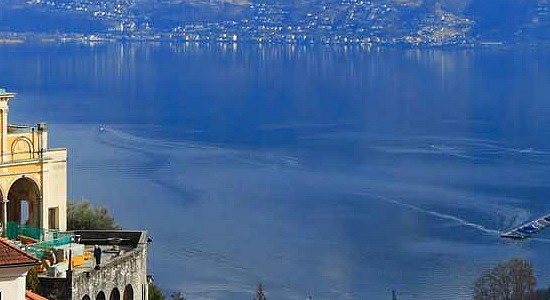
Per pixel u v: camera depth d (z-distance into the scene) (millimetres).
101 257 107062
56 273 99688
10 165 116250
